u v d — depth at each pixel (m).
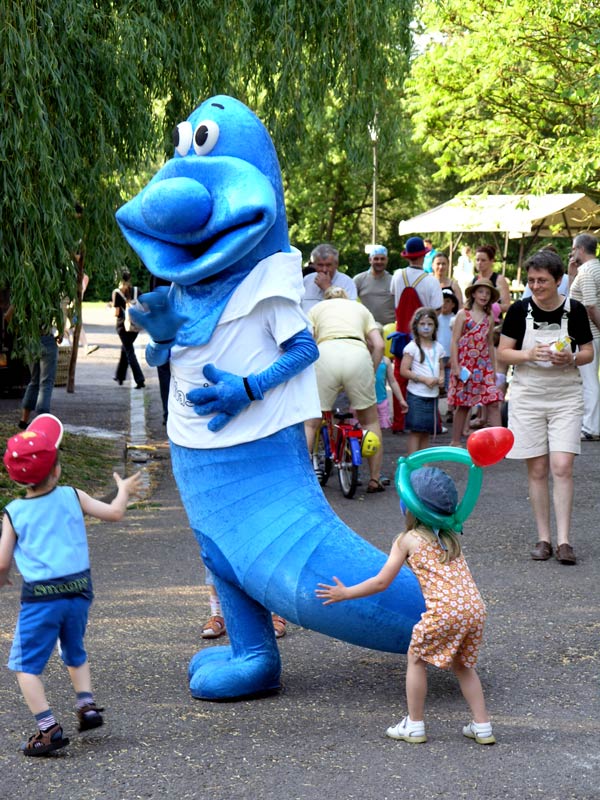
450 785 4.01
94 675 5.24
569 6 17.88
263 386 4.89
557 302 7.28
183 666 5.38
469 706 4.73
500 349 7.39
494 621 6.04
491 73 19.88
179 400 5.07
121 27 10.00
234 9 11.41
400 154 40.03
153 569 7.18
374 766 4.19
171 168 5.07
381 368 10.91
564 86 19.42
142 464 11.30
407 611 4.72
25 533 4.39
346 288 10.85
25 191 9.16
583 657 5.46
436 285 12.91
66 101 9.73
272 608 4.85
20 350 11.02
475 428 13.27
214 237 4.93
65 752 4.35
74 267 9.89
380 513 8.98
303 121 12.36
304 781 4.05
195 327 4.96
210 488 4.99
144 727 4.61
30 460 4.39
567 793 3.95
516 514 8.94
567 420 7.32
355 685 5.13
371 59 12.28
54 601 4.34
